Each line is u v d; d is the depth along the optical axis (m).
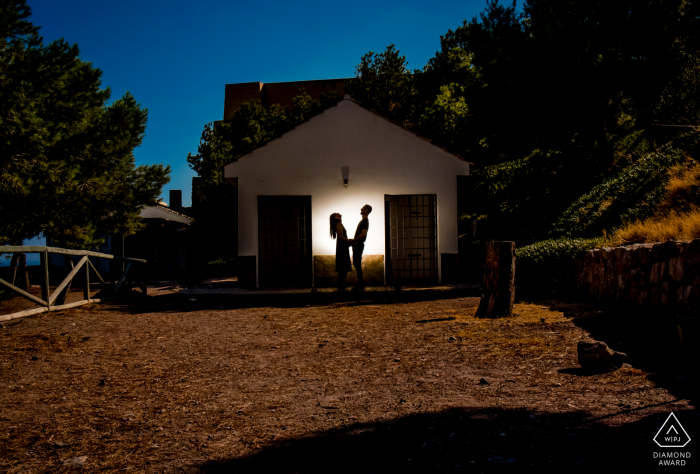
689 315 4.82
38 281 22.36
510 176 19.50
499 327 6.60
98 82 12.19
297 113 25.55
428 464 2.64
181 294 12.42
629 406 3.31
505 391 3.92
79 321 7.84
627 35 15.17
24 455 2.95
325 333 6.97
